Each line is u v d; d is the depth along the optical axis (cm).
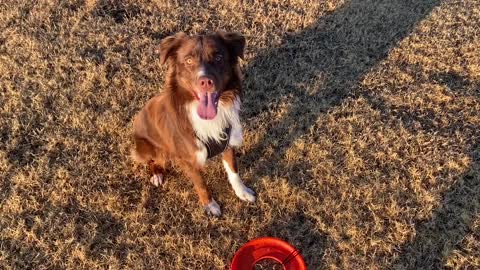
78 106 237
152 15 277
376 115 231
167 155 203
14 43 261
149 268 192
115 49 260
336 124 229
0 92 241
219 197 210
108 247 197
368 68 251
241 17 276
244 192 207
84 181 213
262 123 229
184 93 175
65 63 252
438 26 270
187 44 169
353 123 230
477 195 204
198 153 187
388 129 226
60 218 202
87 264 192
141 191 211
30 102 238
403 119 231
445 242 192
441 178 210
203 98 169
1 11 277
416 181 210
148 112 194
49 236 197
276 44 261
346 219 202
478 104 233
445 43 261
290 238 198
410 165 215
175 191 211
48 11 276
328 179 212
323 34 267
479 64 250
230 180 206
